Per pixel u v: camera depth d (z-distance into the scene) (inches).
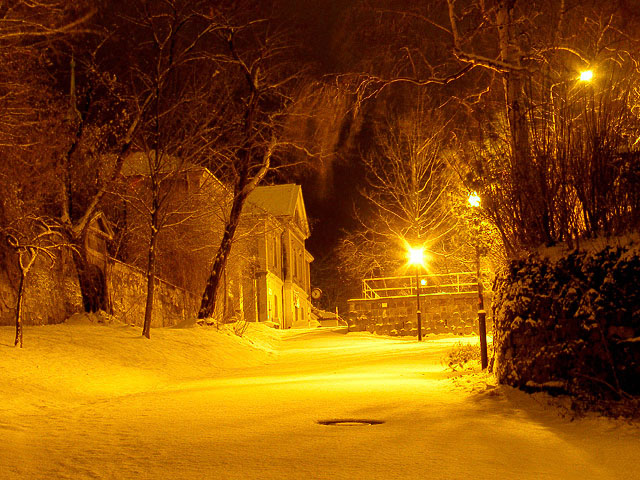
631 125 526.9
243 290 1879.9
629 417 414.0
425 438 367.6
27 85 765.3
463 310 1556.3
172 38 1036.5
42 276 913.5
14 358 658.8
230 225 1268.5
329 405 485.1
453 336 1492.4
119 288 1131.9
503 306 530.0
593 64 555.8
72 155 964.0
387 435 376.2
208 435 384.5
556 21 608.4
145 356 869.2
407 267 1904.5
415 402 492.1
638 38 588.4
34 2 598.5
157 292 1277.1
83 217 978.7
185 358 938.1
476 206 595.8
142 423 434.9
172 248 1382.9
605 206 501.0
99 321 981.2
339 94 764.0
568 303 480.4
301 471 297.1
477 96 700.0
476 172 585.9
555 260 502.3
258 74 1182.3
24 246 731.4
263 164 1231.5
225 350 1072.8
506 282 536.4
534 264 515.2
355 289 2851.9
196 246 1425.9
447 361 783.7
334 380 665.6
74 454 338.6
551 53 575.5
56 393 590.9
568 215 517.0
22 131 792.3
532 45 626.5
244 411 470.3
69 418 475.2
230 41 1157.7
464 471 296.4
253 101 1184.2
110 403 561.0
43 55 714.8
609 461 319.9
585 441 363.3
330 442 358.9
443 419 425.1
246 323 1417.3
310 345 1412.4
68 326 904.3
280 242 2410.2
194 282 1437.0
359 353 1081.4
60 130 900.6
